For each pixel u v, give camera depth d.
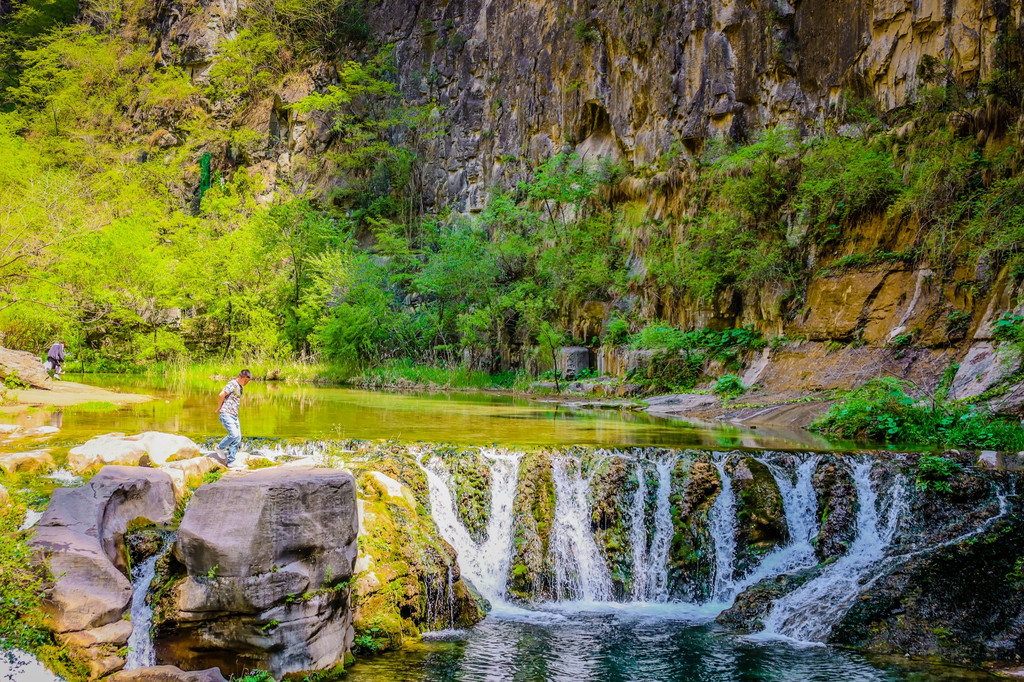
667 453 10.91
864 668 7.36
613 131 28.91
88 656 6.00
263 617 6.33
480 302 29.42
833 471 10.55
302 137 44.41
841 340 16.58
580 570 9.93
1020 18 17.28
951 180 15.75
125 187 41.75
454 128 38.00
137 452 9.27
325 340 30.08
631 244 25.72
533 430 13.18
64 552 6.40
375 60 42.75
